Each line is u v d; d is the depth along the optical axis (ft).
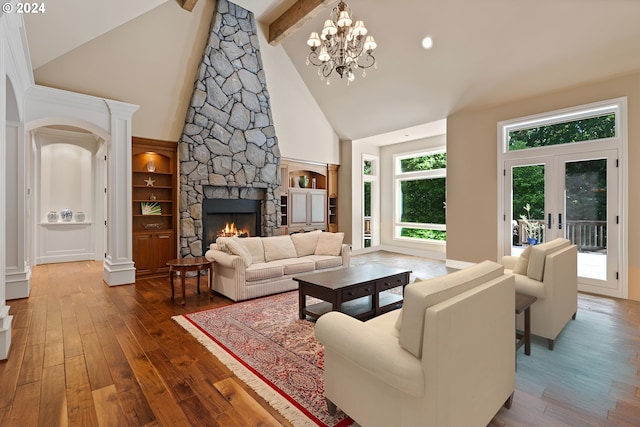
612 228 14.20
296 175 25.46
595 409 6.29
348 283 10.72
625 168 13.76
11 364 7.98
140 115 17.34
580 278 15.17
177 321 10.94
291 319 11.21
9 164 13.26
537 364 8.14
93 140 23.73
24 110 13.67
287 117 23.32
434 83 18.31
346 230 26.81
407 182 27.58
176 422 5.90
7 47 9.29
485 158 18.48
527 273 9.68
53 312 11.84
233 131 20.03
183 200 18.22
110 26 15.35
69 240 23.04
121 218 16.30
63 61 14.89
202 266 13.55
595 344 9.30
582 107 14.76
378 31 17.13
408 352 4.67
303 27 20.36
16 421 5.90
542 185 16.37
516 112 17.11
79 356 8.41
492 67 15.98
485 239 18.63
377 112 22.45
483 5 13.80
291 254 16.52
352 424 5.85
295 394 6.77
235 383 7.19
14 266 13.52
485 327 5.39
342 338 5.44
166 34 17.71
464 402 4.92
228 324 10.70
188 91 18.84
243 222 21.59
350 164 26.45
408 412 4.59
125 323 10.77
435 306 4.49
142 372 7.63
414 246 26.55
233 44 19.99
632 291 13.73
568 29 13.12
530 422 5.91
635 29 12.16
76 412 6.17
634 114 13.47
